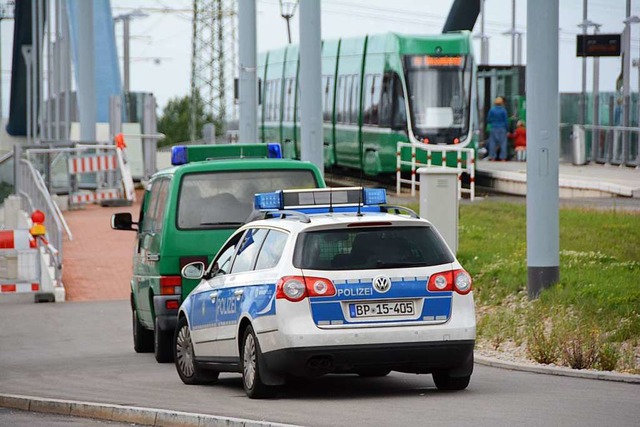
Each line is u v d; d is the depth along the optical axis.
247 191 46.66
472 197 107.06
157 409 32.88
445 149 113.06
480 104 152.50
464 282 34.16
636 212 82.12
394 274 33.72
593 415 29.73
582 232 72.25
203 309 38.59
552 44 52.31
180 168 46.53
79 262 79.00
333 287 33.44
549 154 52.53
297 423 29.39
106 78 152.12
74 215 101.44
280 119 145.75
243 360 35.47
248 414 31.38
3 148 183.50
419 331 33.53
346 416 30.55
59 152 106.19
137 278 50.78
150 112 128.38
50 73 146.62
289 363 33.38
